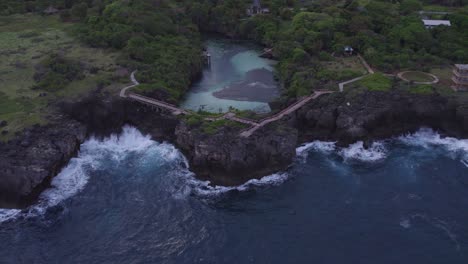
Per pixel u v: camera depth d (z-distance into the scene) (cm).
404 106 19188
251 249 13238
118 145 18612
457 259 12762
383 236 13600
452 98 19338
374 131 18650
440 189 15588
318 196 15350
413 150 17862
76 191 15888
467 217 14300
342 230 13862
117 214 14762
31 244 13675
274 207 14900
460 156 17425
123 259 13012
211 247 13338
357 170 16662
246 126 17512
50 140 17088
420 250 13075
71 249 13425
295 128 18288
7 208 15412
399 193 15412
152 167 17100
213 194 15625
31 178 15725
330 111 18775
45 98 19725
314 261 12794
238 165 16275
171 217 14575
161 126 18762
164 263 12838
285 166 16800
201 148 16625
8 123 17900
